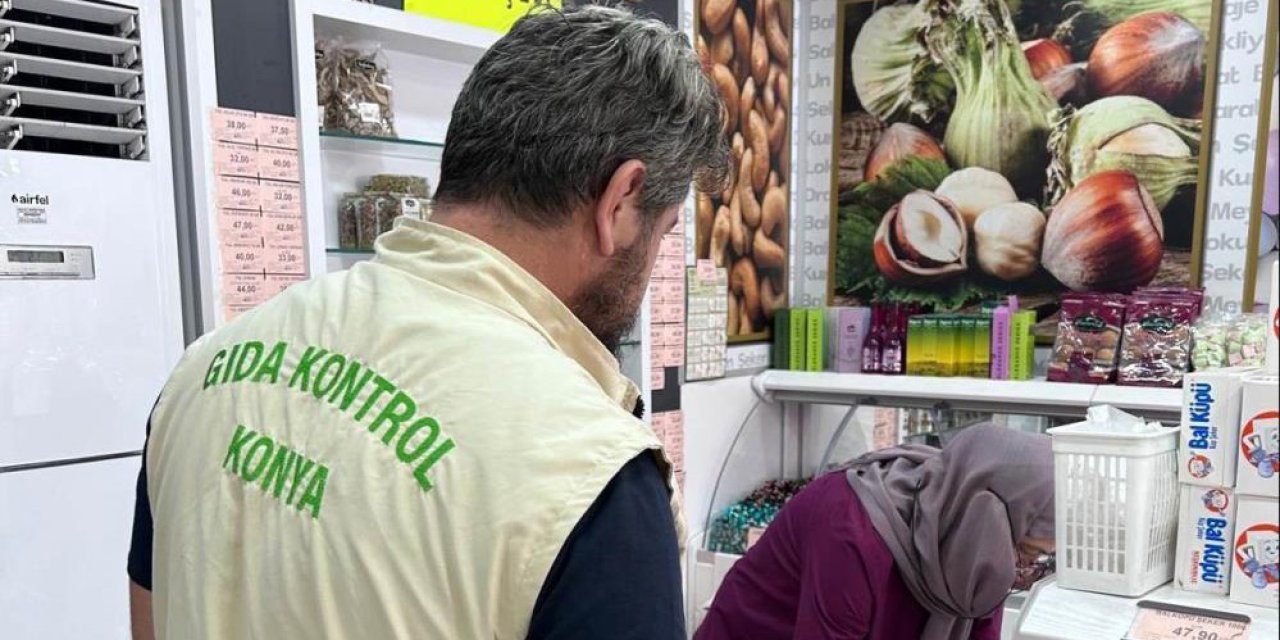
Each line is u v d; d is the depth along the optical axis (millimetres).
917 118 3697
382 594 635
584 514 636
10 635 1388
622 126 736
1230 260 3125
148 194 1521
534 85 734
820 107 3947
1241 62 3055
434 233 776
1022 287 3512
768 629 1655
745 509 3361
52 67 1421
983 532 1351
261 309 845
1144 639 1033
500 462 642
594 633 623
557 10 797
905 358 3436
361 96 1973
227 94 1667
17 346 1369
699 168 815
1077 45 3330
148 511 928
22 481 1385
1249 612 1053
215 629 702
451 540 631
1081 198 3361
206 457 751
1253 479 1072
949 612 1460
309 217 1786
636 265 814
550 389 677
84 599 1465
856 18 3812
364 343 726
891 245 3805
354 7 1822
